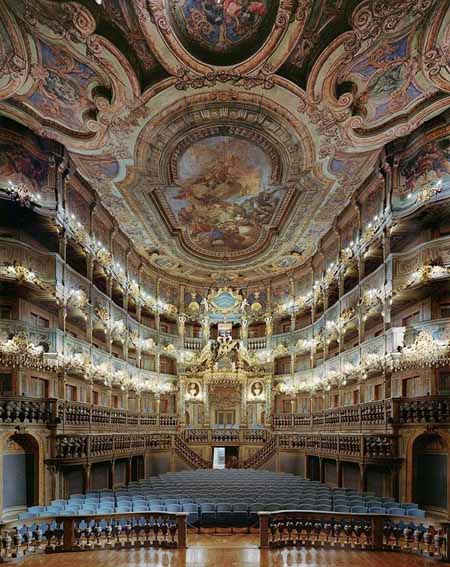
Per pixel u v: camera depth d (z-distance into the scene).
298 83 18.27
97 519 13.10
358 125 20.41
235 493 20.38
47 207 21.27
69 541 12.80
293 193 26.69
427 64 16.62
